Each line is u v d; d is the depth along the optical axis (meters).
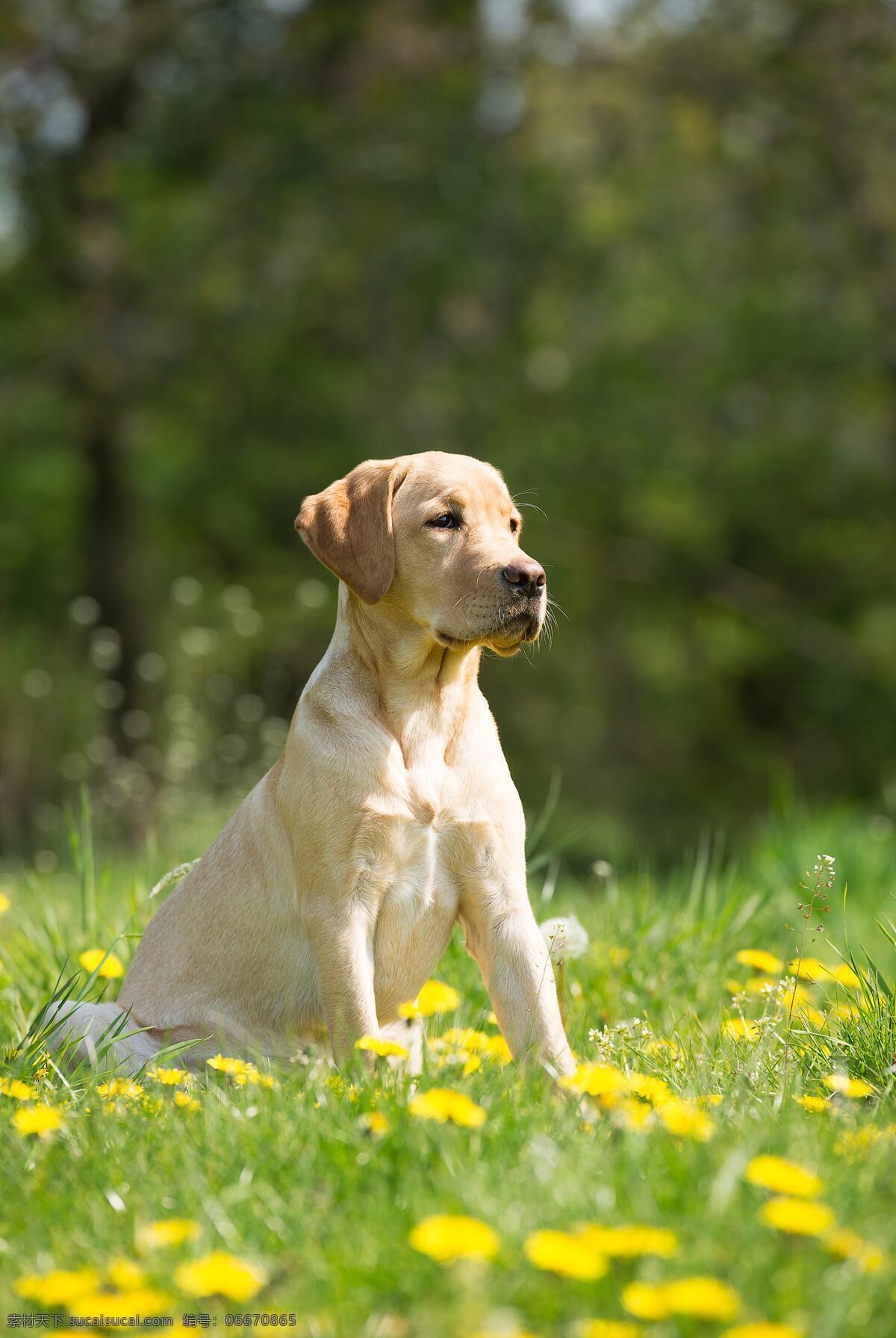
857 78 16.06
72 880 7.23
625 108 17.20
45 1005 4.18
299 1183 2.82
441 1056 3.82
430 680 4.13
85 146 17.17
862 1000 4.29
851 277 17.19
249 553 19.30
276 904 4.23
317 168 16.33
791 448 18.59
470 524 4.20
